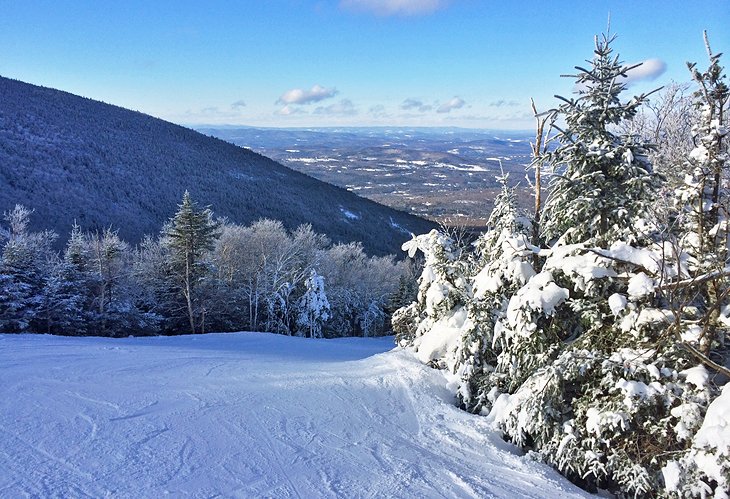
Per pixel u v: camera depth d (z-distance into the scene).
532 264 9.45
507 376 8.39
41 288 26.33
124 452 5.68
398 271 54.38
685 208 6.37
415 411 8.41
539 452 6.92
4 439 5.73
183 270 30.00
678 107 14.11
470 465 6.33
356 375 10.42
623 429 5.96
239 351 15.23
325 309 36.28
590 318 6.91
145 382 8.77
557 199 7.84
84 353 11.41
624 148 7.35
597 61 7.65
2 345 11.89
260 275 37.94
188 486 5.04
